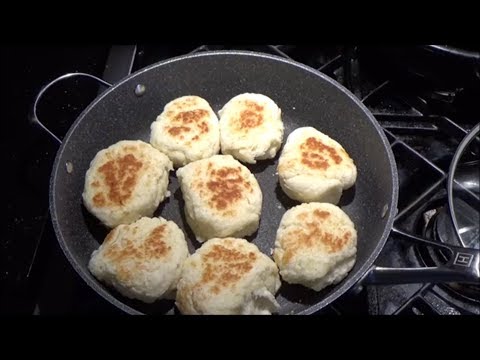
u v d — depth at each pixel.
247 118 0.38
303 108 0.41
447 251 0.32
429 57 0.35
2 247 0.35
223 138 0.38
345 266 0.33
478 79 0.35
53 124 0.41
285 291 0.34
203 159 0.36
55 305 0.35
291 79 0.40
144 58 0.44
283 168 0.36
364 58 0.42
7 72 0.37
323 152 0.36
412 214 0.36
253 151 0.38
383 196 0.35
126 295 0.32
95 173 0.35
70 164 0.36
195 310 0.31
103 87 0.43
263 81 0.40
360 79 0.42
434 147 0.39
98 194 0.34
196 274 0.32
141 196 0.35
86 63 0.43
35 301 0.35
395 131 0.40
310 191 0.36
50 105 0.41
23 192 0.37
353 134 0.38
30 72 0.39
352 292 0.33
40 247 0.36
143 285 0.31
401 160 0.39
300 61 0.44
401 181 0.38
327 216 0.34
